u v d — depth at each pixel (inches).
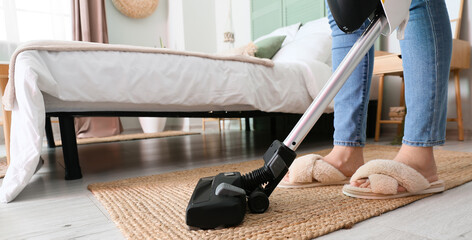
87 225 23.7
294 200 27.2
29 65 34.2
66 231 22.7
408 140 27.8
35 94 33.8
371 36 21.7
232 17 152.2
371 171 27.0
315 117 22.1
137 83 43.8
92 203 30.2
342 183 32.1
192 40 154.9
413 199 26.2
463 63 67.6
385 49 88.5
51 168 53.8
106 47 42.7
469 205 24.6
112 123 130.8
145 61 45.0
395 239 18.8
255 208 23.3
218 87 50.6
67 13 135.8
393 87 88.1
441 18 25.2
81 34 134.0
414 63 26.2
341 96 31.7
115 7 148.7
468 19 71.5
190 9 153.9
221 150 71.4
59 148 87.9
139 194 31.9
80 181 41.9
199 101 49.0
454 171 36.7
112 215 24.9
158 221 22.9
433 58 25.3
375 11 21.6
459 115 67.7
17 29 120.7
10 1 119.0
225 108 54.9
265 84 57.2
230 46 154.3
